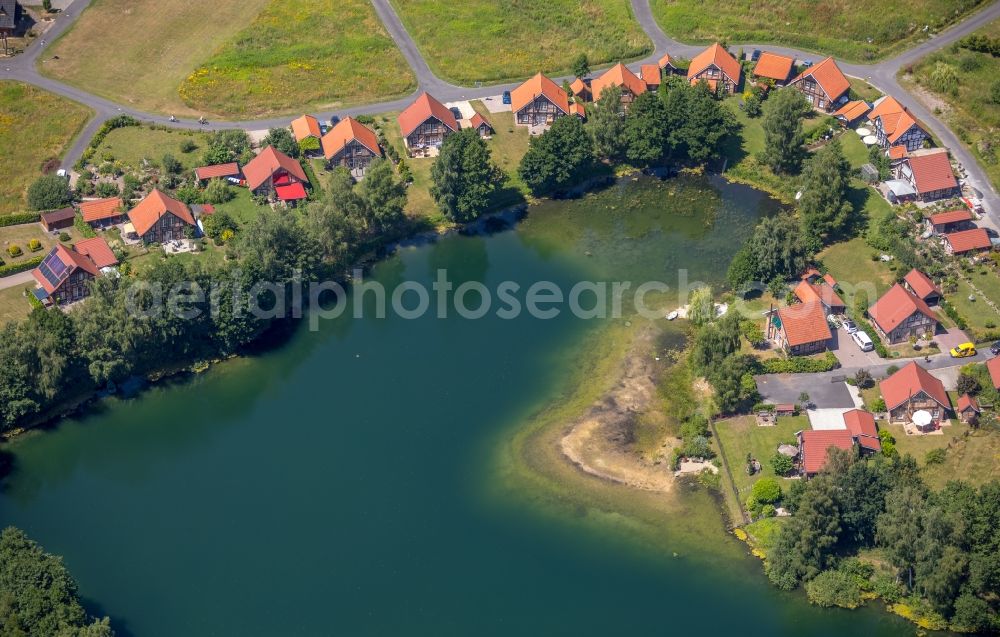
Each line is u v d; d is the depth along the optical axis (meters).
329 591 175.62
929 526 163.62
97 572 179.50
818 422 195.00
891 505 170.62
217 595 175.62
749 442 194.38
